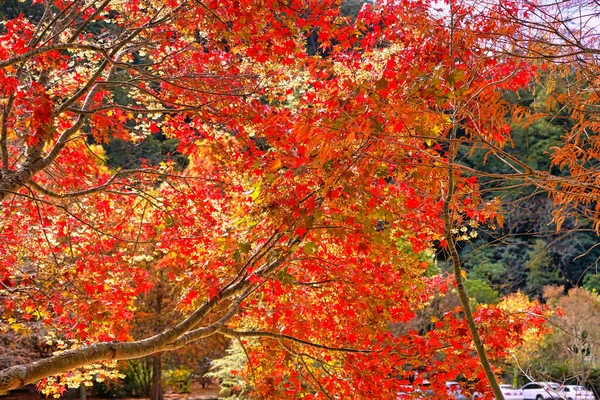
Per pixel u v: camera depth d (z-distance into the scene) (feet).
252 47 15.97
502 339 16.52
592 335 46.57
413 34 15.24
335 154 11.89
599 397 31.55
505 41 12.20
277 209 13.37
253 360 18.90
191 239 18.67
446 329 16.93
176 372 68.90
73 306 19.30
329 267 17.02
